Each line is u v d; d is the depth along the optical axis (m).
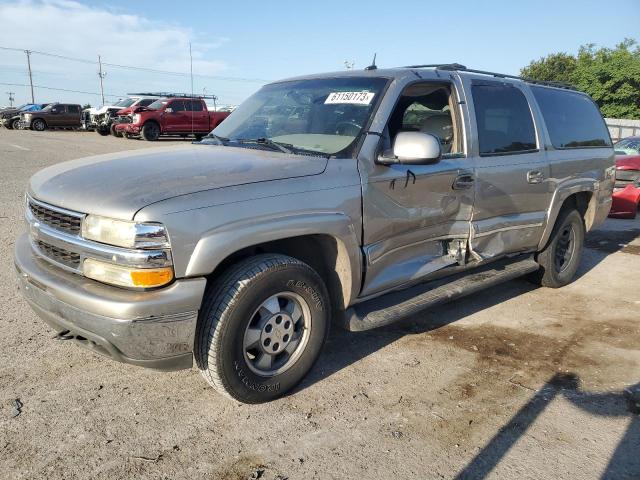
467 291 4.29
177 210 2.70
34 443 2.78
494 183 4.40
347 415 3.17
